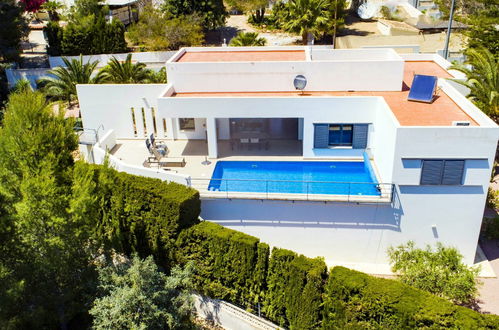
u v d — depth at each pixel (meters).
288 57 28.41
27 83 38.25
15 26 42.69
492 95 24.59
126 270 16.78
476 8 48.00
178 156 25.16
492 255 21.28
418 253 17.84
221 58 28.55
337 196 20.06
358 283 15.09
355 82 24.84
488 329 13.46
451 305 14.20
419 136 18.55
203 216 21.31
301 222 20.81
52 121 16.30
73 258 16.66
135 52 46.41
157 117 27.34
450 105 22.59
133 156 25.67
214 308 18.38
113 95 27.06
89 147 27.84
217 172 23.34
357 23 55.06
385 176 20.73
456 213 19.80
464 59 39.75
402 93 24.52
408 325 14.32
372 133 23.41
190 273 17.30
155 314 15.52
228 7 60.56
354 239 20.83
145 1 54.44
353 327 15.20
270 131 27.27
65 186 15.63
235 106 23.42
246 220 21.17
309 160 24.23
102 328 15.31
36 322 15.52
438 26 50.28
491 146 18.38
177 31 45.47
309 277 15.84
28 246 15.80
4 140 15.40
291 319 16.73
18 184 15.63
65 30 44.66
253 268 17.45
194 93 25.62
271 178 22.62
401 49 42.16
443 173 19.06
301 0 43.16
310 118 23.34
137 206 19.44
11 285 14.60
